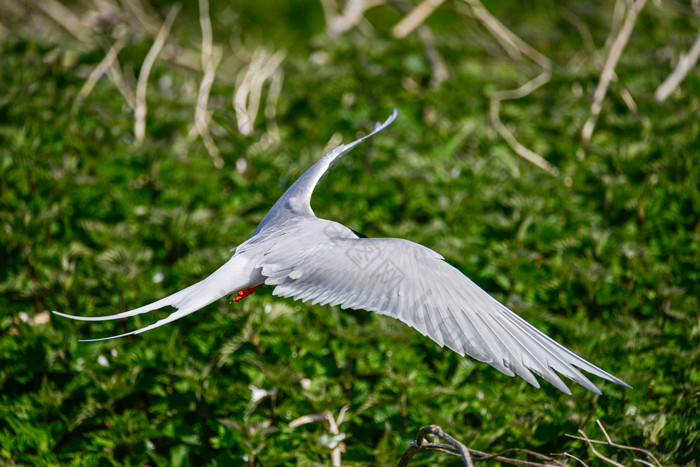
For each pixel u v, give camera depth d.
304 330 9.55
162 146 13.35
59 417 9.12
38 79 15.55
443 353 9.74
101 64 15.91
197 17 22.30
